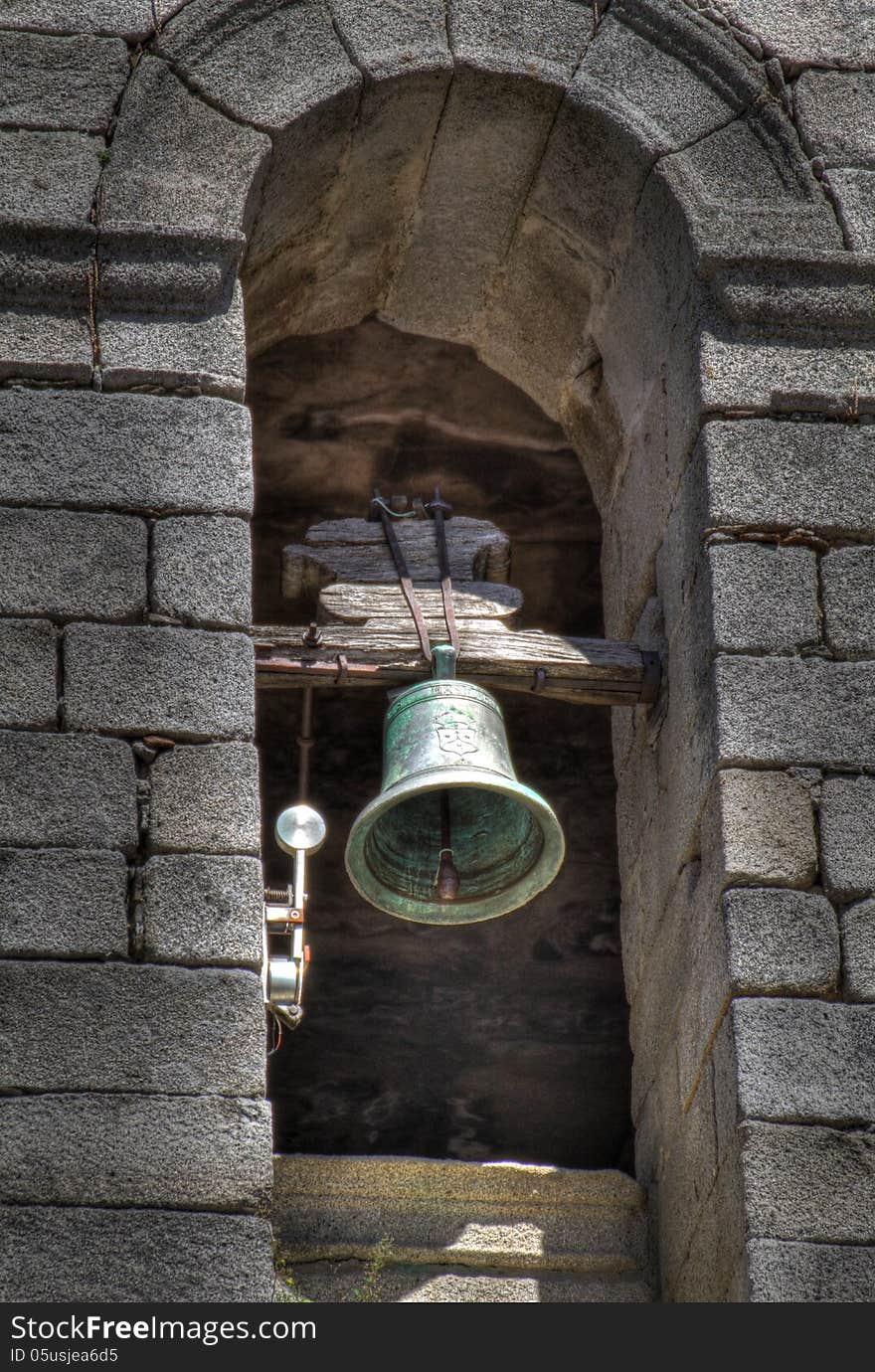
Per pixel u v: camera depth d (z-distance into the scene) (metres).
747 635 16.58
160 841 15.36
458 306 20.38
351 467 22.02
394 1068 20.81
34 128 17.42
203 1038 14.77
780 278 17.59
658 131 18.09
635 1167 18.20
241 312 17.08
